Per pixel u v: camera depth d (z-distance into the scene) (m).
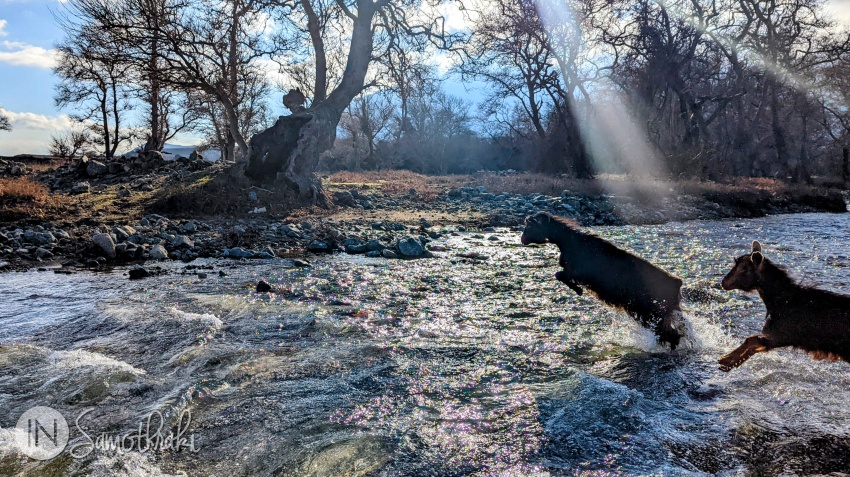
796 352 5.56
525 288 8.59
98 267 10.33
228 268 10.27
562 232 6.21
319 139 19.06
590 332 6.28
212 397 4.55
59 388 4.65
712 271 10.03
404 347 5.74
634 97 36.03
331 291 8.37
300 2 20.30
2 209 14.80
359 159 61.31
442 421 4.12
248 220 16.03
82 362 5.20
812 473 3.45
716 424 4.09
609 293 5.89
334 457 3.64
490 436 3.90
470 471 3.47
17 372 4.97
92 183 22.17
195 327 6.36
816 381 4.84
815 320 4.65
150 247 12.00
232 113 22.33
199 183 18.33
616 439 3.87
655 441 3.84
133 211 16.08
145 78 21.23
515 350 5.67
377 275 9.64
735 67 38.31
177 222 14.73
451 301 7.78
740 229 17.77
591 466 3.53
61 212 15.62
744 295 8.07
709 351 5.66
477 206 21.08
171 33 20.39
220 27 21.81
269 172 19.02
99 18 19.80
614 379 4.94
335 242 13.22
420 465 3.54
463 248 13.07
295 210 17.72
